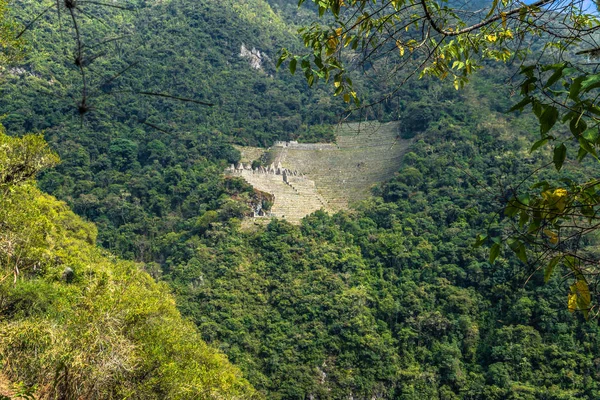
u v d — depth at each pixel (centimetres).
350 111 652
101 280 1938
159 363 1948
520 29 547
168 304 2983
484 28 646
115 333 1736
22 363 1611
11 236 1900
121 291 1981
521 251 403
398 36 608
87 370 1577
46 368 1575
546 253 397
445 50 668
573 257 389
